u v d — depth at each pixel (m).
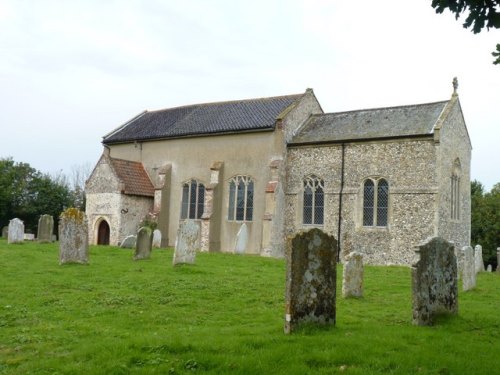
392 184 29.31
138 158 39.69
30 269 18.16
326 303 10.41
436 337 9.88
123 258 22.14
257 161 33.78
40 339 9.69
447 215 28.84
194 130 36.66
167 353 8.31
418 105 31.62
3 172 48.81
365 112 33.41
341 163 31.22
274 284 16.88
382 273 21.92
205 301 14.01
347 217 30.61
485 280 21.41
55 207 51.00
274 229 32.00
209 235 33.81
